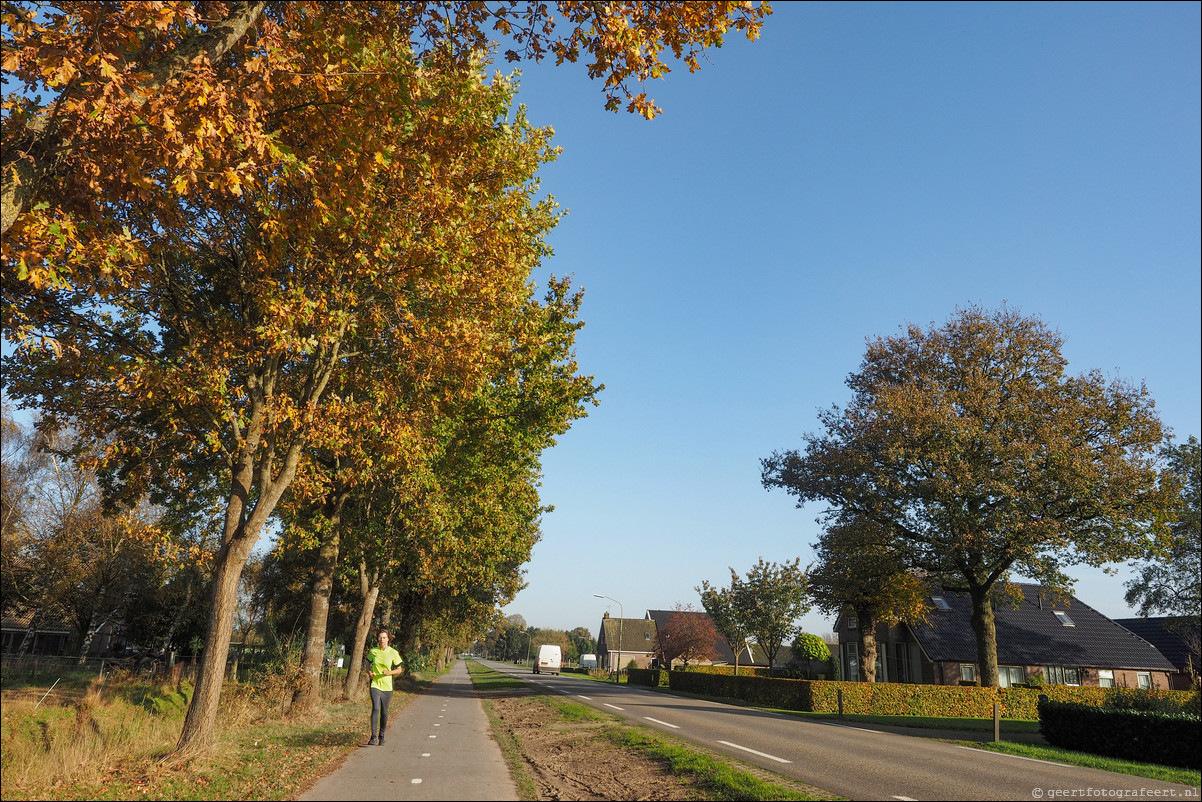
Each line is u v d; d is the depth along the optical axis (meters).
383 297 12.24
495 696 29.66
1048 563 24.73
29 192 6.32
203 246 10.58
